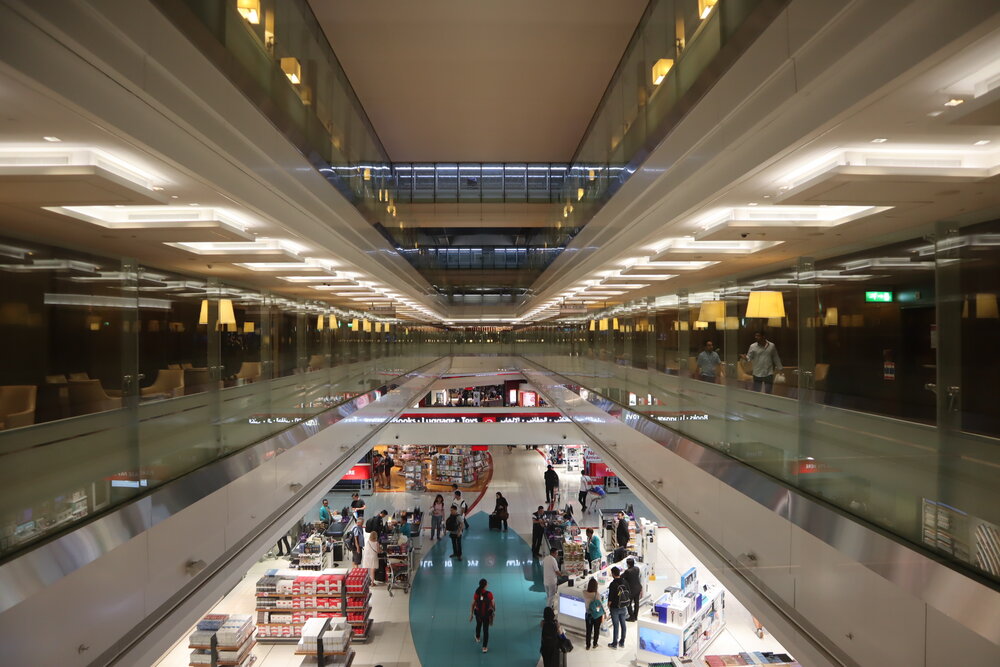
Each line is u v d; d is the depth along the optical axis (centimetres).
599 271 1116
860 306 524
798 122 349
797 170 414
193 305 679
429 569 1588
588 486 2177
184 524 449
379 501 2230
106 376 501
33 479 314
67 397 541
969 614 255
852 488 359
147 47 349
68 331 555
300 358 973
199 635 973
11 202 423
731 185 457
